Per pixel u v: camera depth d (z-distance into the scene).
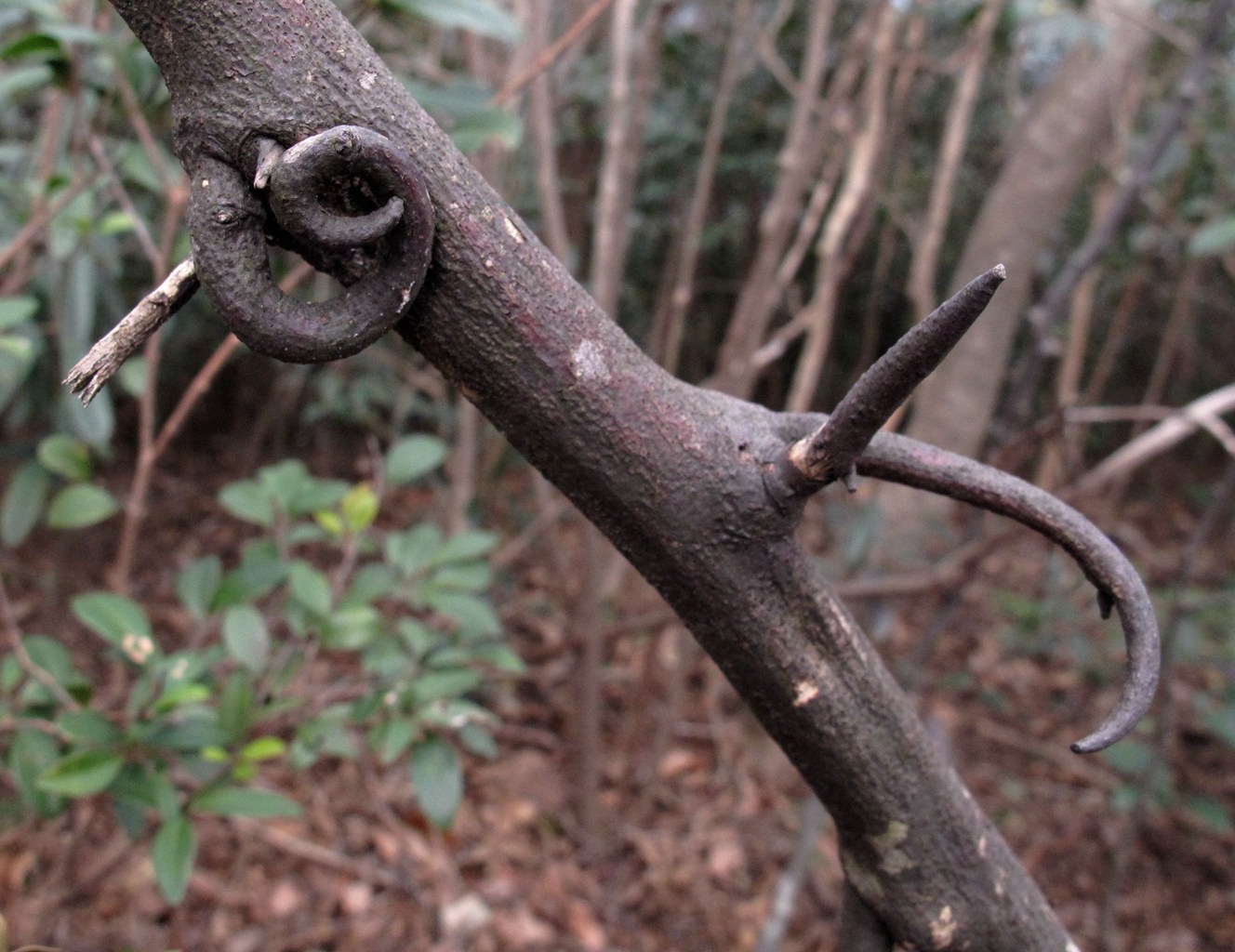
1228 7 0.61
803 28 1.21
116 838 0.74
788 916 0.71
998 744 1.11
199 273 0.19
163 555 1.23
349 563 0.54
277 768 0.87
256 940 0.72
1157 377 1.69
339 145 0.18
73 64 0.46
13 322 0.45
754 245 1.45
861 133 0.85
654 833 0.92
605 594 1.11
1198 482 2.04
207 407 1.53
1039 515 0.23
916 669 0.79
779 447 0.22
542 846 0.88
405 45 0.91
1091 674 1.19
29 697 0.43
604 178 0.81
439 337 0.21
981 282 0.19
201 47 0.19
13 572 0.96
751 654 0.23
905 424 1.28
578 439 0.21
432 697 0.47
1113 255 1.48
